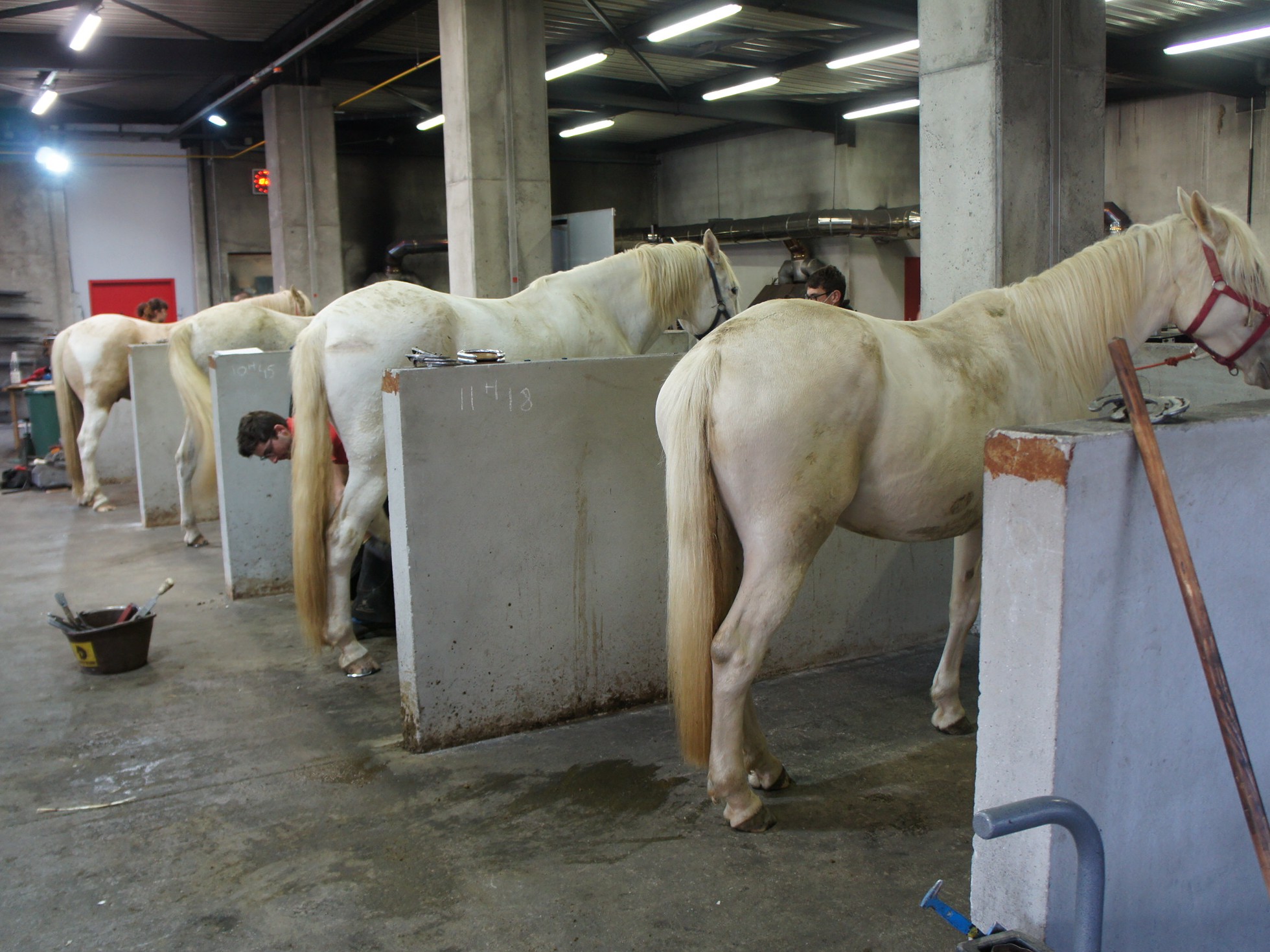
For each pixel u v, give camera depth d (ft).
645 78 40.91
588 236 35.17
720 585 7.67
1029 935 5.26
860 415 7.33
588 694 10.71
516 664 10.23
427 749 9.87
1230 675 5.56
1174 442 5.07
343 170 53.21
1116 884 5.31
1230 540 5.41
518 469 10.01
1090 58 13.57
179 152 49.80
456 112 23.21
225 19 32.24
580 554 10.47
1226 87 36.29
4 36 32.30
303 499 11.50
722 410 7.20
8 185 46.26
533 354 12.49
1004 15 12.55
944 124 13.39
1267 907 6.00
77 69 33.71
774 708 10.80
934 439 7.65
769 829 8.13
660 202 60.29
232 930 6.91
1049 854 5.12
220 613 15.16
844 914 6.90
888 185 48.52
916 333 8.02
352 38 35.45
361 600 13.85
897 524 8.09
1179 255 8.67
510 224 23.53
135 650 12.57
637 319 13.92
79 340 23.93
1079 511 4.80
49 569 18.25
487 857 7.80
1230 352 8.86
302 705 11.30
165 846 8.13
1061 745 4.95
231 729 10.66
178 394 21.83
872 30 32.22
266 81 37.22
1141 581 5.10
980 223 13.07
